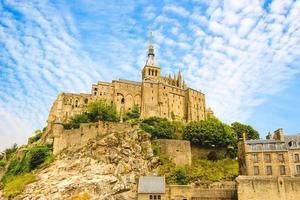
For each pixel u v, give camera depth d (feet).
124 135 306.55
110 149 289.12
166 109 469.98
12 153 410.31
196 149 325.83
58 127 325.01
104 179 263.70
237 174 278.87
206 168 298.97
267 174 232.32
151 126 353.72
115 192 258.78
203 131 328.29
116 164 278.87
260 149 241.35
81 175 268.21
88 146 295.48
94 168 273.75
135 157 289.53
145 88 472.03
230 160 317.42
